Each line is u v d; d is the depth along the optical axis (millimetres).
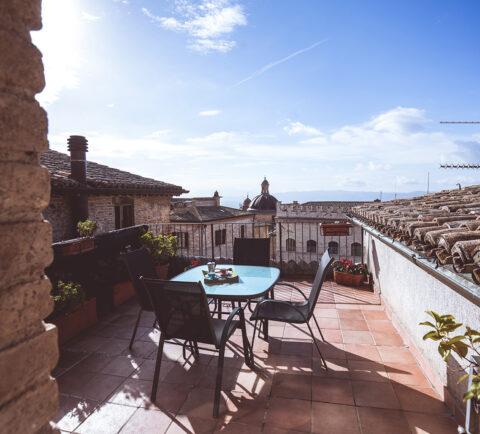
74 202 8820
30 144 934
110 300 5113
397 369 3211
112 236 5590
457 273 1858
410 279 3650
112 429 2455
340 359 3438
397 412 2578
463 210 3334
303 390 2900
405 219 3279
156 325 4441
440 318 1862
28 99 941
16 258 891
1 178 851
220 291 3307
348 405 2680
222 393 2883
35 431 954
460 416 2393
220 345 2695
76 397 2854
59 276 4344
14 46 884
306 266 6750
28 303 925
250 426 2461
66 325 3943
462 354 1765
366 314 4711
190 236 19312
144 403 2758
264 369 3271
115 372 3258
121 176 12156
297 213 27250
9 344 876
